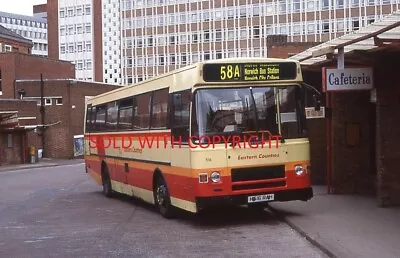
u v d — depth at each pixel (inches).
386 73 488.1
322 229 404.5
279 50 1250.0
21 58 2301.9
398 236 369.7
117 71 4798.2
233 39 3855.8
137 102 584.4
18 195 821.9
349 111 612.4
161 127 507.5
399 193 496.4
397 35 414.3
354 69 483.2
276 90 453.7
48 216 572.4
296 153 451.8
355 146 611.8
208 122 435.8
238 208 556.1
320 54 477.4
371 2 3334.2
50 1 5012.3
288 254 343.6
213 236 413.7
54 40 5004.9
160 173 514.9
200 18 4003.4
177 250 367.2
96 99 775.1
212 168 431.5
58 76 2556.6
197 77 435.2
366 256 314.8
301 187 451.2
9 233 470.9
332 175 615.5
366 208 495.5
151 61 4244.6
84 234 446.9
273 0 3673.7
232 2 3855.8
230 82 442.3
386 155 494.6
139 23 4293.8
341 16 3430.1
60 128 2156.7
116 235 434.6
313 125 705.0
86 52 4889.3
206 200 429.1
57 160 2073.1
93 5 4849.9
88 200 712.4
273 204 541.0
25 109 1940.2
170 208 505.0
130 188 621.0
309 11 3538.4
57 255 369.1
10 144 1804.9
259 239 395.2
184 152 449.4
